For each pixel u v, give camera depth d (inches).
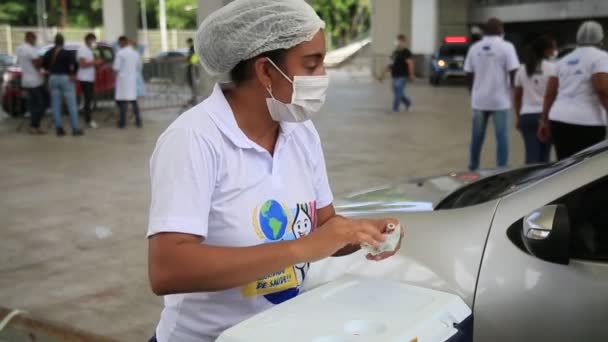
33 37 459.8
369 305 63.7
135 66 489.7
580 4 945.5
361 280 70.6
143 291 175.9
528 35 1055.0
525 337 92.6
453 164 341.7
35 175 324.5
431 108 609.9
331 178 309.4
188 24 2301.9
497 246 95.6
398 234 65.2
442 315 62.7
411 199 130.6
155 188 60.8
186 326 67.2
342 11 2178.9
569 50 762.8
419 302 64.6
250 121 65.3
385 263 101.8
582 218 94.0
